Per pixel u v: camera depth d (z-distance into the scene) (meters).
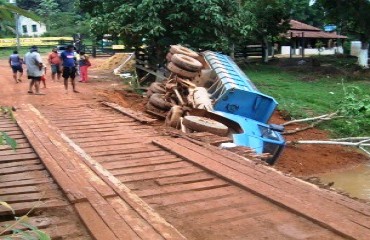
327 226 4.79
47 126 10.48
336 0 30.12
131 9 19.64
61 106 14.04
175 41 20.48
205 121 10.56
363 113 16.17
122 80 21.92
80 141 9.23
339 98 20.11
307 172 12.68
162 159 7.82
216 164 7.19
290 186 6.09
